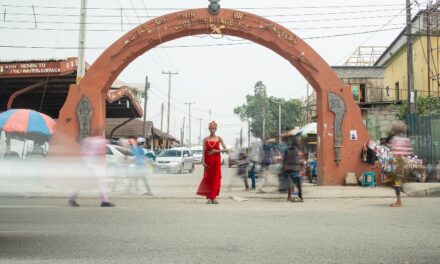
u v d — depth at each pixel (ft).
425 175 55.67
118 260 16.34
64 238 20.38
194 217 27.27
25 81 72.18
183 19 56.29
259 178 51.65
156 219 26.37
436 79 85.76
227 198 42.39
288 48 55.93
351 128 55.57
